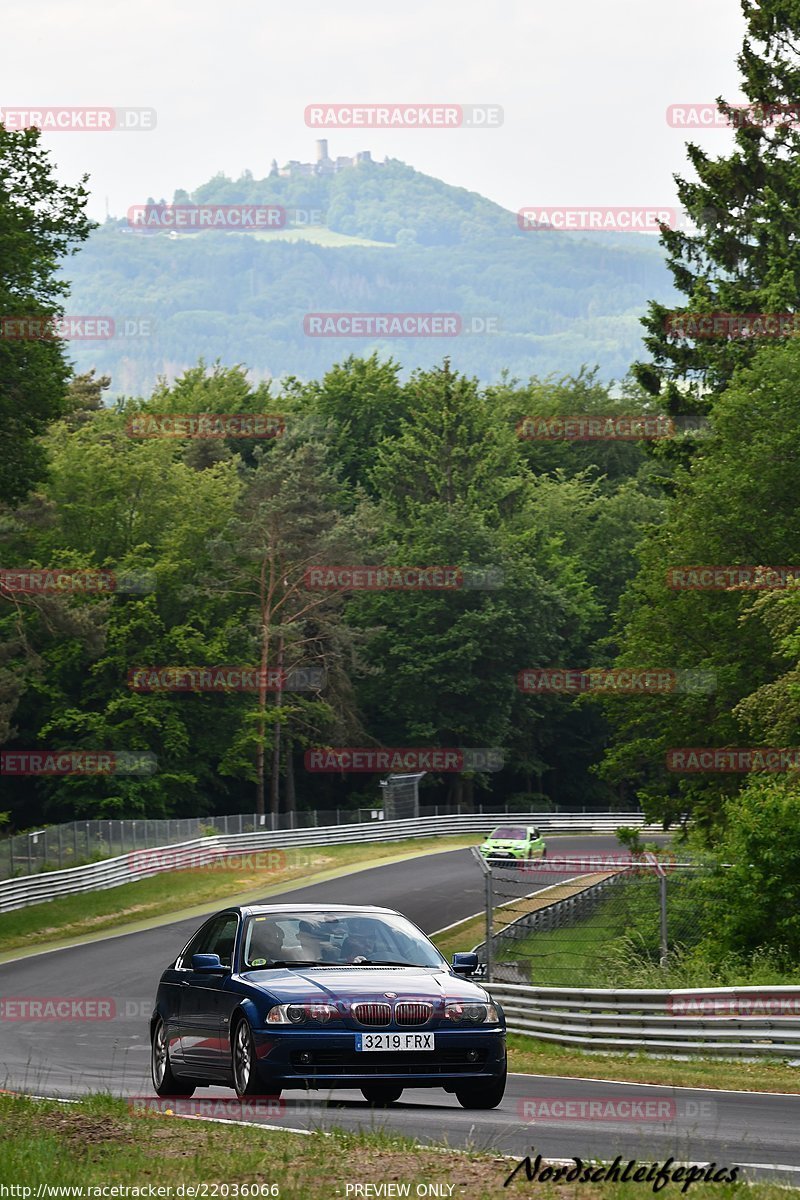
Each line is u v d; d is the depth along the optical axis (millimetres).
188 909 161375
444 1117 39438
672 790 140750
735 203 175500
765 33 174375
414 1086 39031
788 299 156500
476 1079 39219
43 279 142250
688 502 141500
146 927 146500
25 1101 40969
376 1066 38031
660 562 141500
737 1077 52875
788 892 81000
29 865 161000
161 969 113875
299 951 41562
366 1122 37719
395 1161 30312
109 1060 65500
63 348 143500
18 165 144875
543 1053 66812
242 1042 38719
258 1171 29344
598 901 114812
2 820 193875
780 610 110750
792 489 132875
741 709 111875
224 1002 40219
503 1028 39688
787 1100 44969
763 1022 58781
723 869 84188
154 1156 31500
